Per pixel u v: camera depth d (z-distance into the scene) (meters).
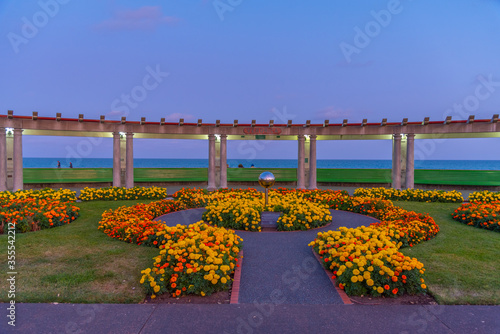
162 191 13.22
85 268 4.65
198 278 3.86
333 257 4.63
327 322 3.21
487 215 7.72
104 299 3.69
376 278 3.85
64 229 7.23
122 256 5.23
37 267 4.68
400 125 14.86
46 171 21.80
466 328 3.08
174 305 3.56
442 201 12.13
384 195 12.88
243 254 5.59
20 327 3.03
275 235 6.98
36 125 13.94
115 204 11.20
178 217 8.76
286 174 23.66
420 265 3.95
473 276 4.41
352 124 15.44
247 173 23.83
